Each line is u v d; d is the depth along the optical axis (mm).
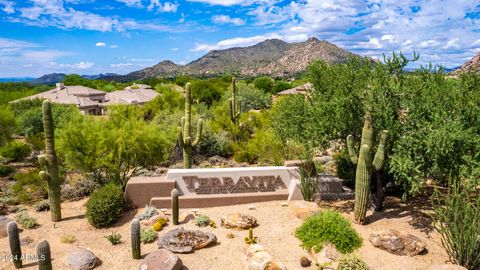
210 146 22281
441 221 8023
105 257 8461
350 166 13359
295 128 11883
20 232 9992
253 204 11586
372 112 9508
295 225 9852
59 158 14438
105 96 49500
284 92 49188
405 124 9445
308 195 11602
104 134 13219
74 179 14805
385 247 8148
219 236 9289
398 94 9578
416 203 11305
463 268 6887
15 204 12773
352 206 11188
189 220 10383
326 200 11867
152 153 14320
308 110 11062
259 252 7641
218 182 11656
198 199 11414
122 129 13562
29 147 21641
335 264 7570
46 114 10234
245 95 48031
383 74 9906
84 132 13109
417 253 8023
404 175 8289
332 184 12219
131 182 11406
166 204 11344
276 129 14070
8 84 70812
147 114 31359
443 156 8531
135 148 13633
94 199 10398
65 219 11008
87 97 45812
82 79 75688
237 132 24641
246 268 7359
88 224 10539
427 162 8867
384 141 9039
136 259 8266
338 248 8062
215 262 8016
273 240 8969
